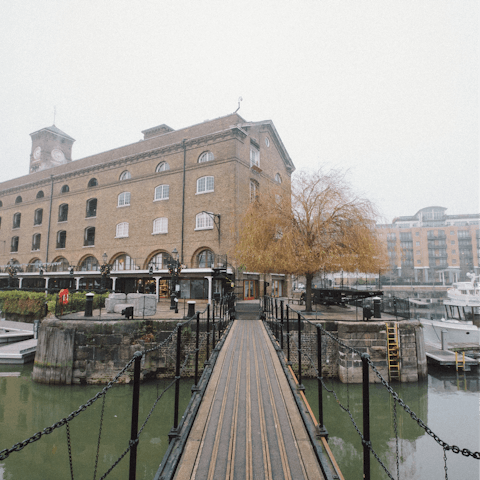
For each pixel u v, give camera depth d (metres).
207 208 23.48
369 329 12.70
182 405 10.41
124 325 12.45
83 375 12.11
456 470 7.57
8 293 22.11
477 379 13.57
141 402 10.73
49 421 9.64
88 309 13.57
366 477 3.20
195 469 4.04
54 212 32.72
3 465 7.61
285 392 6.38
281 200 16.23
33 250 33.78
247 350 9.30
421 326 12.90
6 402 10.80
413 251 70.81
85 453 8.05
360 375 12.38
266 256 15.02
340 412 10.27
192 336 13.10
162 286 24.06
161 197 25.89
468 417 10.13
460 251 70.12
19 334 17.66
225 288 21.09
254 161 26.16
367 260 14.75
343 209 15.53
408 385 12.26
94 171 30.20
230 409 5.67
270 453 4.39
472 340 21.27
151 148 27.39
